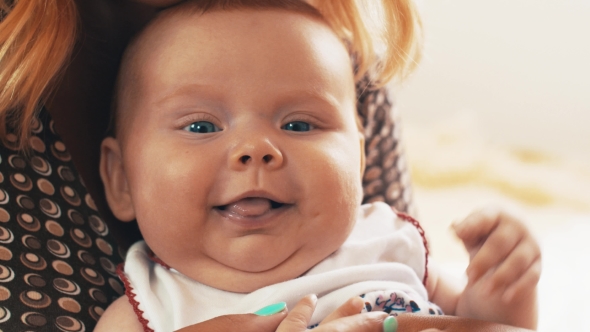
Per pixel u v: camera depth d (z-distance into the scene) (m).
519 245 0.85
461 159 2.72
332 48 0.95
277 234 0.86
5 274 0.78
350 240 0.97
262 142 0.84
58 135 0.93
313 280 0.87
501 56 2.93
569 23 2.87
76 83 0.99
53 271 0.83
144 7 0.99
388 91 1.20
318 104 0.90
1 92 0.87
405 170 1.23
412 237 1.01
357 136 0.96
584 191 2.58
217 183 0.85
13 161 0.86
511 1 2.89
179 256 0.88
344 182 0.89
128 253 0.95
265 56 0.88
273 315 0.75
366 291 0.88
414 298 0.91
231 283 0.87
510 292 0.85
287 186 0.85
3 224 0.81
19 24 0.88
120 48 1.05
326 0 1.12
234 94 0.87
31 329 0.76
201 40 0.89
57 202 0.89
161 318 0.86
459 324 0.79
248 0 0.94
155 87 0.90
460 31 2.93
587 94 2.88
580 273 1.96
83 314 0.83
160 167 0.87
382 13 1.11
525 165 2.75
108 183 0.98
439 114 2.97
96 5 1.02
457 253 2.11
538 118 2.94
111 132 1.00
